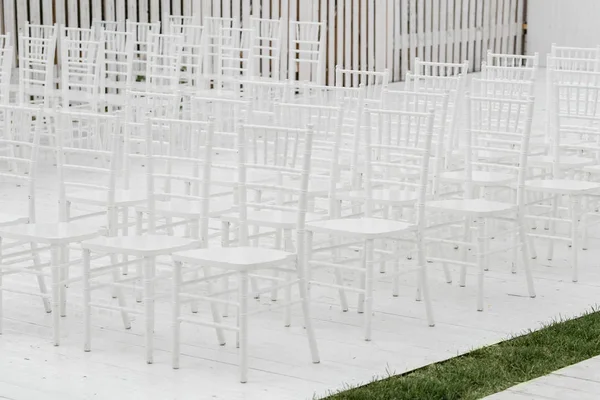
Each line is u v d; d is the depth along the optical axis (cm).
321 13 1655
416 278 653
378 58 1792
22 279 640
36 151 578
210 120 534
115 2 1409
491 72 871
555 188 650
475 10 2016
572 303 602
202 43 1220
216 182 623
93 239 514
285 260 486
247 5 1528
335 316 576
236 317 576
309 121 652
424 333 545
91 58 1051
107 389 460
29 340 529
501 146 829
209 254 487
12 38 1272
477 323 562
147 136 555
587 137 892
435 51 1920
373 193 625
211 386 465
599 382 467
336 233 536
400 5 1841
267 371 486
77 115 579
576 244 646
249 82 764
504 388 460
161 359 502
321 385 467
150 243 507
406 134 704
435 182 649
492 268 679
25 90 1046
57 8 1303
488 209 595
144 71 1320
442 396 449
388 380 467
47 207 841
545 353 507
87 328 511
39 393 455
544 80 1839
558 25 2116
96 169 579
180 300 490
